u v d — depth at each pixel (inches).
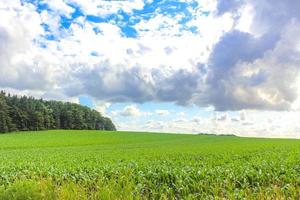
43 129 5093.5
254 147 1696.6
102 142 3132.4
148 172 695.7
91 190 631.2
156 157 1192.2
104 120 6875.0
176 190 608.4
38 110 5196.9
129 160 1083.9
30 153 1787.6
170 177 677.9
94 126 6333.7
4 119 4458.7
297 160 844.6
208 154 1259.8
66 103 6186.0
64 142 3048.7
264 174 662.5
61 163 1045.8
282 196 519.2
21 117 4835.1
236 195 521.7
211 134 4781.0
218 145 2074.3
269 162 824.9
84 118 6200.8
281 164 754.8
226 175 669.3
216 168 738.2
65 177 748.6
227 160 986.1
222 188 577.6
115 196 529.3
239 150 1476.4
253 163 807.1
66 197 525.7
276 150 1411.2
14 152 1924.2
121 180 637.9
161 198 565.0
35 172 814.5
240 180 638.5
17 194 459.2
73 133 4335.6
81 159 1205.1
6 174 804.0
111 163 979.3
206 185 607.8
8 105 4906.5
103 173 749.3
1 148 2447.1
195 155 1224.2
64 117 5753.0
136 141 3294.8
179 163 925.2
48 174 783.1
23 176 754.2
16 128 4692.4
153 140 3447.3
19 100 5098.4
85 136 3865.7
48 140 3243.1
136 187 591.5
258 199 514.0
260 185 624.4
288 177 629.0
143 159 1090.1
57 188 609.9
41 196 481.4
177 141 3186.5
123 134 4330.7
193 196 550.0
